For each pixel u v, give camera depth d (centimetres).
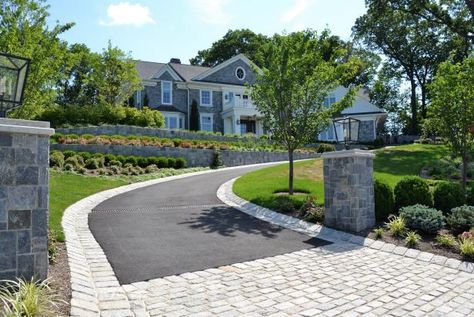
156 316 430
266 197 1182
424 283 574
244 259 667
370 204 934
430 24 3111
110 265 601
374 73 4719
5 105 536
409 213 870
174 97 3516
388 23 3528
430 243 774
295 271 614
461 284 574
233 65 3744
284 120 1245
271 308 463
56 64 1348
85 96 3681
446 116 1227
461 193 978
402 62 4072
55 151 1792
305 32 1236
